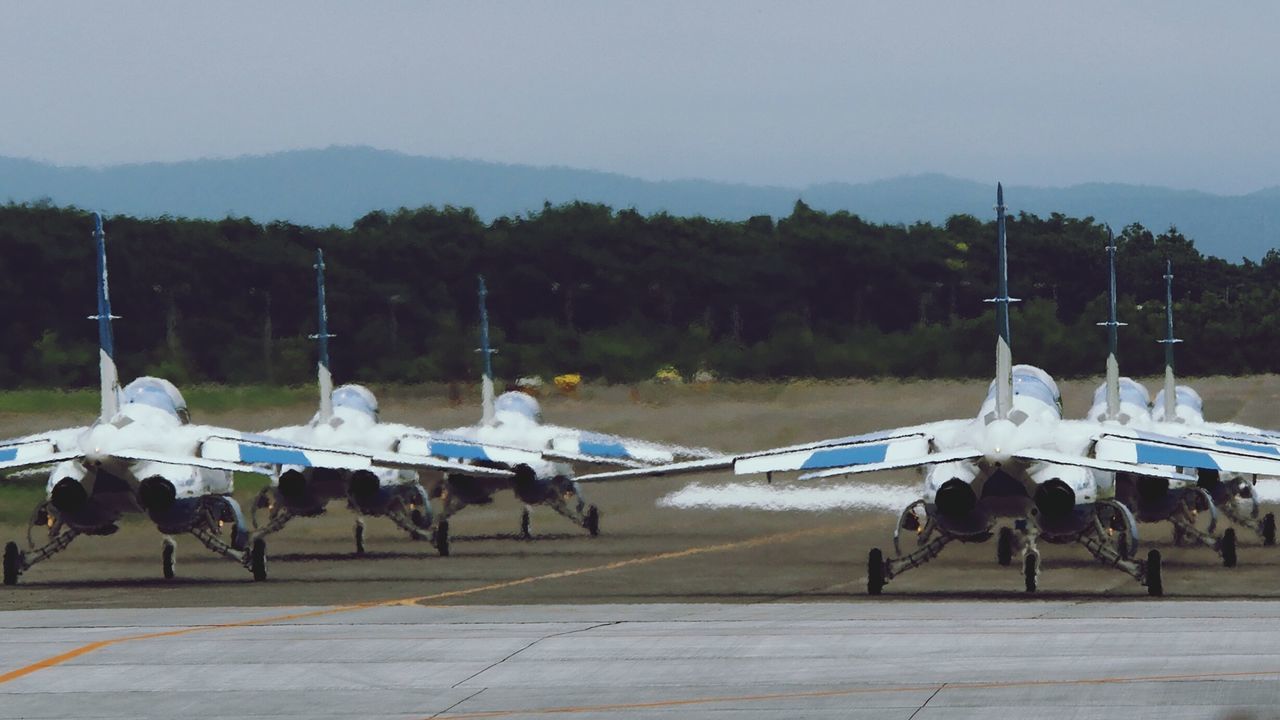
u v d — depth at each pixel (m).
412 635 75.94
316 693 63.06
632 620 80.88
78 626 81.88
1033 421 92.81
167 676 66.75
